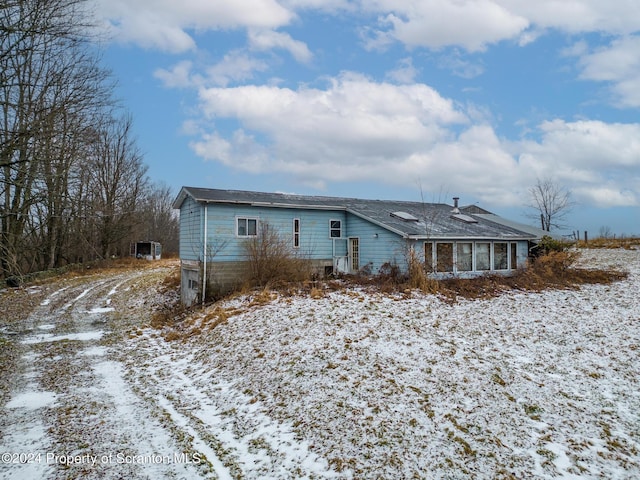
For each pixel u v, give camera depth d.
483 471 5.46
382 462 5.60
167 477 5.32
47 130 12.72
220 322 12.95
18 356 10.70
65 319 15.84
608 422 6.97
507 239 20.62
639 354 10.06
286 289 16.20
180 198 20.03
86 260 35.03
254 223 18.64
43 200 14.15
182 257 20.64
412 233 17.56
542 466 5.64
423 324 11.64
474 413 6.96
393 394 7.52
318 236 20.47
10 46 11.94
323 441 6.16
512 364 9.25
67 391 8.24
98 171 33.25
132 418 7.06
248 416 7.16
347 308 12.96
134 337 12.95
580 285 18.20
